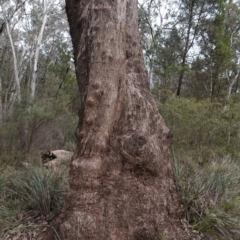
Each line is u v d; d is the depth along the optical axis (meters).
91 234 3.30
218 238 3.85
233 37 25.48
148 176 3.58
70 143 10.25
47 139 10.58
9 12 18.23
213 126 8.76
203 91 23.91
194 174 5.05
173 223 3.63
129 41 4.06
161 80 23.59
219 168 5.45
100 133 3.52
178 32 21.69
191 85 23.84
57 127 10.70
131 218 3.42
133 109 3.68
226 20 24.66
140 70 4.02
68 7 4.33
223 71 21.86
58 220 3.53
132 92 3.76
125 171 3.52
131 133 3.56
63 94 11.94
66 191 4.63
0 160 7.88
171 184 3.76
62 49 17.66
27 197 4.66
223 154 7.84
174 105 9.07
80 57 3.87
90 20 3.73
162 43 21.73
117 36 3.62
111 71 3.56
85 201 3.40
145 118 3.71
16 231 3.83
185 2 20.61
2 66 21.67
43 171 5.29
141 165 3.53
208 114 9.04
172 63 21.66
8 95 18.03
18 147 9.50
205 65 22.58
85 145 3.53
